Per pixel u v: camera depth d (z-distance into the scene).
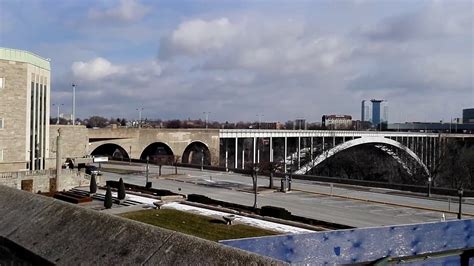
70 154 74.00
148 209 38.19
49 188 51.78
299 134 114.31
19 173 48.62
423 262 18.22
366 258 17.86
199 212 36.88
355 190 55.41
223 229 30.16
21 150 55.47
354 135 121.88
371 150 121.94
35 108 58.81
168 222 32.44
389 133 125.75
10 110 54.12
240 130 105.50
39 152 59.94
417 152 133.75
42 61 61.34
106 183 54.62
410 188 54.75
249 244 16.83
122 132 87.50
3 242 18.89
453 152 99.06
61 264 15.33
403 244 18.42
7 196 22.88
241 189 55.38
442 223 19.08
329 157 106.31
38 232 18.16
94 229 16.27
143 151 91.25
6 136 53.75
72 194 48.06
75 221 17.52
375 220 37.19
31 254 16.97
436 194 52.25
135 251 13.80
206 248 12.35
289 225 31.95
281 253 17.14
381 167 108.69
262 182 62.66
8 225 19.88
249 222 32.91
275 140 134.12
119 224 15.68
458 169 86.69
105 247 14.87
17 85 54.81
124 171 74.00
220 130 103.25
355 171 106.44
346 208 42.94
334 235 17.66
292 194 52.00
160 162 73.19
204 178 66.75
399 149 118.69
